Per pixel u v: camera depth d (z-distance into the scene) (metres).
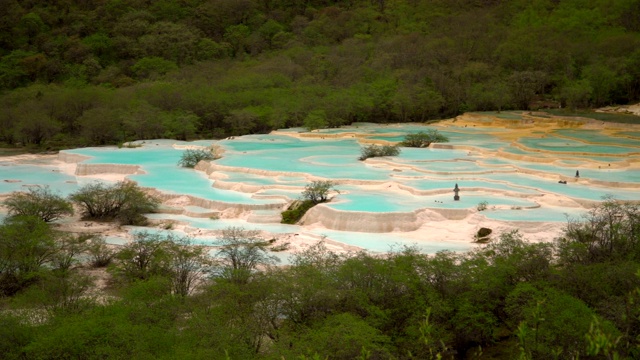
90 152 101.12
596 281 40.91
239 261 49.72
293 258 53.91
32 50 160.00
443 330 37.88
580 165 80.56
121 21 173.25
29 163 97.88
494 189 70.25
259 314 38.91
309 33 178.38
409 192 70.56
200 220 65.88
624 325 33.25
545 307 35.53
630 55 134.38
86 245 53.59
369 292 40.22
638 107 123.94
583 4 168.75
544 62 139.50
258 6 196.12
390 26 177.75
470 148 94.31
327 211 63.38
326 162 87.00
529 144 94.12
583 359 32.66
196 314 37.72
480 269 42.44
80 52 159.00
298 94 132.88
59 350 33.28
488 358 37.66
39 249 50.28
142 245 51.16
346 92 131.50
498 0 182.88
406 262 42.97
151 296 41.50
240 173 81.56
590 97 127.50
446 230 60.84
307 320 39.28
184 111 123.69
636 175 75.50
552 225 57.56
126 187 69.00
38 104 122.56
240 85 138.88
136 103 122.88
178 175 83.50
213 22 184.25
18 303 41.66
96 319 35.91
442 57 146.88
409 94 129.88
